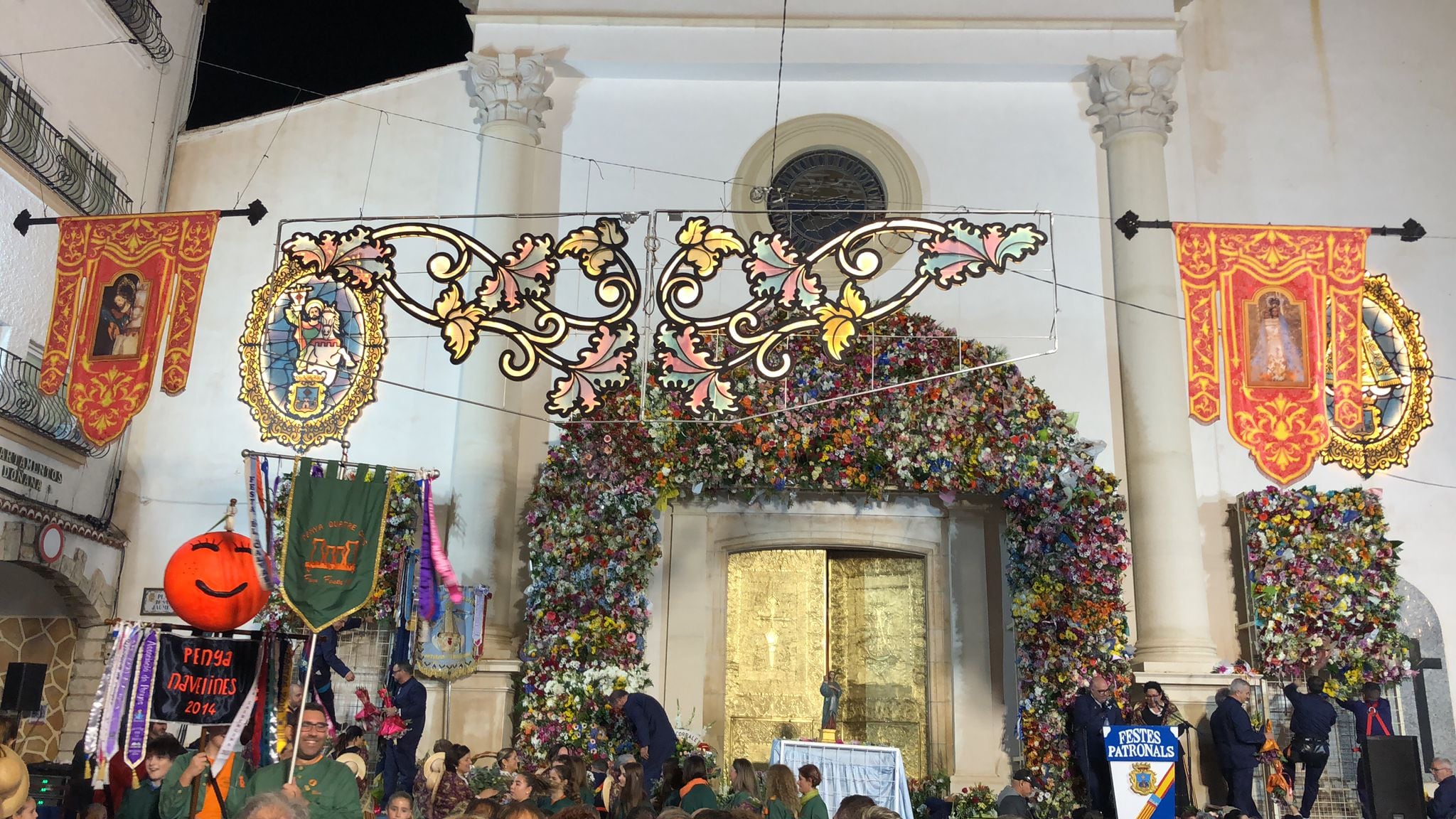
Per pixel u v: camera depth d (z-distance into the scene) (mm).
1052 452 13281
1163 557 13070
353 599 9000
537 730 12602
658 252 14641
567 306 14281
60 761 13758
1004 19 14805
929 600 13867
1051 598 12938
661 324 8273
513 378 8258
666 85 15266
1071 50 14781
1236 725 11555
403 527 13602
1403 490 13695
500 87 14828
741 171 14930
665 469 13273
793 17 15000
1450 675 13125
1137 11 14836
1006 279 14320
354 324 14719
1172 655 12719
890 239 14430
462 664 12898
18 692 10344
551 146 15070
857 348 13391
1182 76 15133
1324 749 11711
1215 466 13828
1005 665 13523
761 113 15141
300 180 15508
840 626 14273
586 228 8500
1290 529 13000
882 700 13977
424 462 14156
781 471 13320
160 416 14867
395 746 11211
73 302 10727
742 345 8203
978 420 13391
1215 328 9977
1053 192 14656
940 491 13508
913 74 15008
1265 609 12844
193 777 6035
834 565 14484
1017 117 14969
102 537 14008
